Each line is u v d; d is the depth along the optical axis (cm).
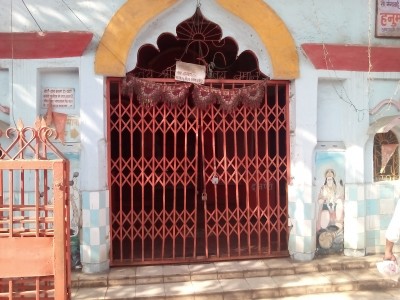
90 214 512
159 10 523
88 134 512
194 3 539
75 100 527
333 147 576
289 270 532
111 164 542
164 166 546
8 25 508
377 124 560
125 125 539
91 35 505
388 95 584
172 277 509
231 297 480
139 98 532
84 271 514
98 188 514
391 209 593
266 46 548
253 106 557
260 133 662
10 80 504
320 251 577
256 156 564
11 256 315
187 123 550
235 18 548
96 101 514
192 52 770
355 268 549
